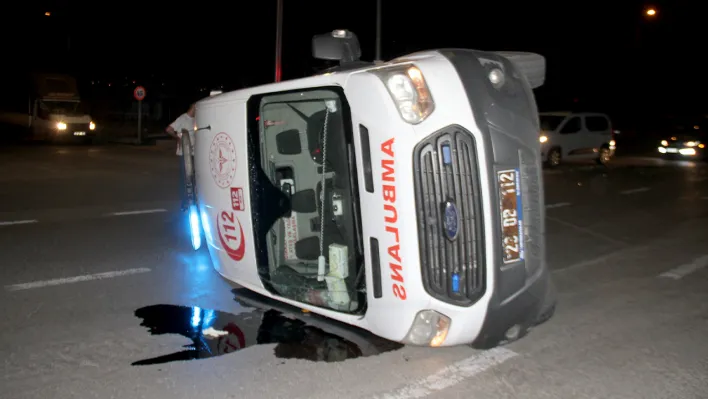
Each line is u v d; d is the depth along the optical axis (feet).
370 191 13.94
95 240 28.99
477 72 13.75
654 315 19.52
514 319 14.46
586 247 29.22
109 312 19.31
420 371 15.15
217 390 14.21
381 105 13.46
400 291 13.84
